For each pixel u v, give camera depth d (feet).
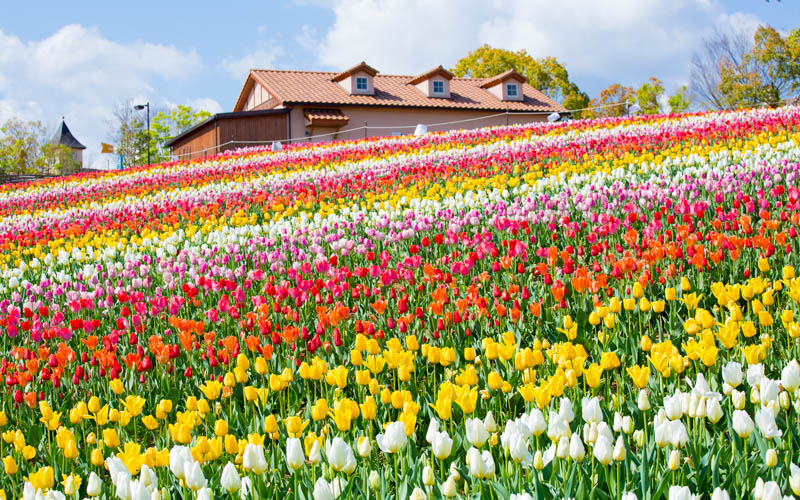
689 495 9.00
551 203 31.53
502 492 10.20
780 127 50.16
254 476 11.69
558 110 141.49
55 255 37.35
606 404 13.48
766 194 29.01
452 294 22.00
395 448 10.93
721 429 12.75
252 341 17.63
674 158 42.98
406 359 14.87
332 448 10.37
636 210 26.48
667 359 13.03
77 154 324.39
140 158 205.05
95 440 14.38
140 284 27.22
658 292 20.13
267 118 123.13
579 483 10.28
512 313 17.84
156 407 17.08
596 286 18.44
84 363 20.83
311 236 32.50
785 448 11.24
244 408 17.19
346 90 131.64
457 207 35.24
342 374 14.19
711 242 22.76
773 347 16.31
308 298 23.59
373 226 33.06
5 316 23.94
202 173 70.79
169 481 12.60
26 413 17.26
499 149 59.11
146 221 45.85
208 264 29.04
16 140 211.20
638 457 11.48
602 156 46.88
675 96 187.32
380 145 75.77
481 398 14.64
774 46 150.30
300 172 58.44
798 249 22.16
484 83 145.79
